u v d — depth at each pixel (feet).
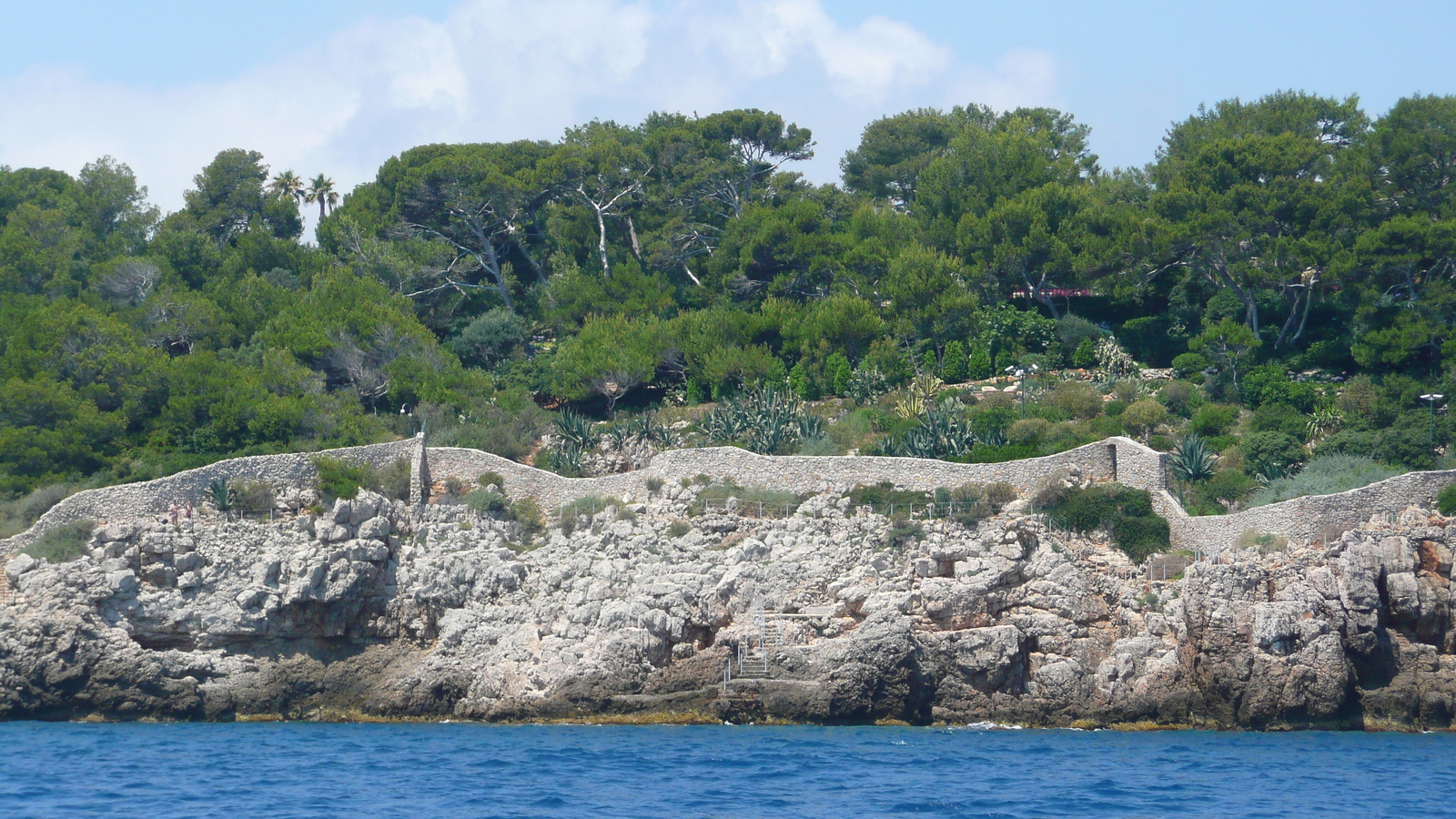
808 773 204.23
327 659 273.75
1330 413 324.80
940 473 293.23
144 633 266.77
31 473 328.08
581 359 380.17
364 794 189.78
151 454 334.44
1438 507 266.98
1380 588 255.29
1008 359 376.48
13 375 352.69
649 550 279.08
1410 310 344.90
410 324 379.96
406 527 293.64
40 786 193.57
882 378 363.56
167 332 385.91
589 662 256.11
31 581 264.93
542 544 293.23
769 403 344.28
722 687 254.47
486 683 263.49
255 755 219.20
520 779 199.31
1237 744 232.53
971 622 259.60
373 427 342.64
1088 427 329.72
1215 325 369.30
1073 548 273.95
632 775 201.87
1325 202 362.12
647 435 345.31
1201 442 309.22
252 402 344.69
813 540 275.59
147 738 238.07
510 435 343.46
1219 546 271.90
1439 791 194.70
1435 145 367.04
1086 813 180.55
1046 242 389.60
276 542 279.90
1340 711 246.68
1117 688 253.44
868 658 251.19
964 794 190.70
